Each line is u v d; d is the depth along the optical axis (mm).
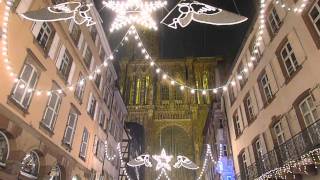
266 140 16469
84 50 20625
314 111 12008
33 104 13148
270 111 16188
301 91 12852
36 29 13578
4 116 10867
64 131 16609
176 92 66938
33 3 13141
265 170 15555
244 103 20688
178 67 71375
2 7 10734
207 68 69125
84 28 20719
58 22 16172
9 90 11172
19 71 12016
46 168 14016
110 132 28406
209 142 36844
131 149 37219
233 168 22734
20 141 11758
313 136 11219
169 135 61000
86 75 20844
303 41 12695
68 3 6117
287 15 14242
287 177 13289
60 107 16109
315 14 12000
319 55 11414
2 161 11266
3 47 9523
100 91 24438
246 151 19797
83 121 19891
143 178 47281
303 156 11141
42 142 13742
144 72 70312
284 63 14797
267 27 16812
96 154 22812
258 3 17391
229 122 24531
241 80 21641
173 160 56406
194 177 53781
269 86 16828
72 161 17531
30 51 12812
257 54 18359
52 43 15305
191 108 62000
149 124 59938
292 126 13633
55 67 15578
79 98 19062
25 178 12570
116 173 30906
